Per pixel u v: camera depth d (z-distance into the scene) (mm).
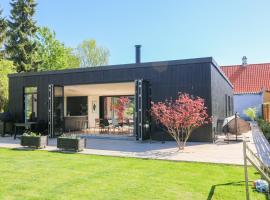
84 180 5844
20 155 8836
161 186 5434
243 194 4969
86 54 39469
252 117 23359
